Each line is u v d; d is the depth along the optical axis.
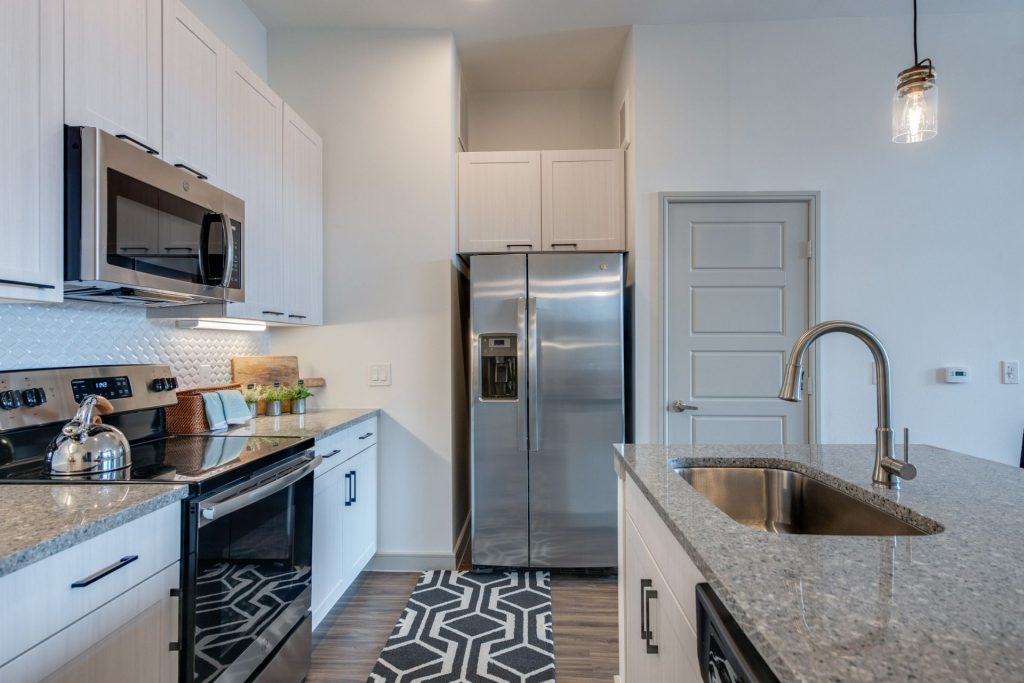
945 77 2.74
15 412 1.35
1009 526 0.89
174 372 2.13
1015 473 1.27
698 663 0.82
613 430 2.64
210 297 1.75
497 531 2.66
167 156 1.63
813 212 2.76
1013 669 0.48
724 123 2.80
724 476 1.47
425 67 2.82
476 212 2.92
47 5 1.22
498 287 2.67
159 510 1.14
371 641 2.04
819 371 2.75
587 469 2.65
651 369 2.79
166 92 1.63
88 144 1.28
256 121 2.14
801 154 2.78
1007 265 2.73
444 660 1.91
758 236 2.79
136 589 1.07
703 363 2.79
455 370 2.87
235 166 1.99
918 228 2.76
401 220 2.80
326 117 2.82
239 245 1.92
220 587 1.32
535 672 1.85
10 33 1.14
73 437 1.31
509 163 2.93
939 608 0.60
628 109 2.91
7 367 1.45
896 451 1.57
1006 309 2.74
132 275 1.40
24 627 0.83
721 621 0.71
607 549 2.64
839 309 2.77
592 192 2.91
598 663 1.90
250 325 2.39
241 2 2.59
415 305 2.78
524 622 2.19
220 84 1.90
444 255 2.78
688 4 2.64
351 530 2.34
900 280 2.76
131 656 1.06
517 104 3.57
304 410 2.58
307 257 2.60
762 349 2.78
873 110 2.77
